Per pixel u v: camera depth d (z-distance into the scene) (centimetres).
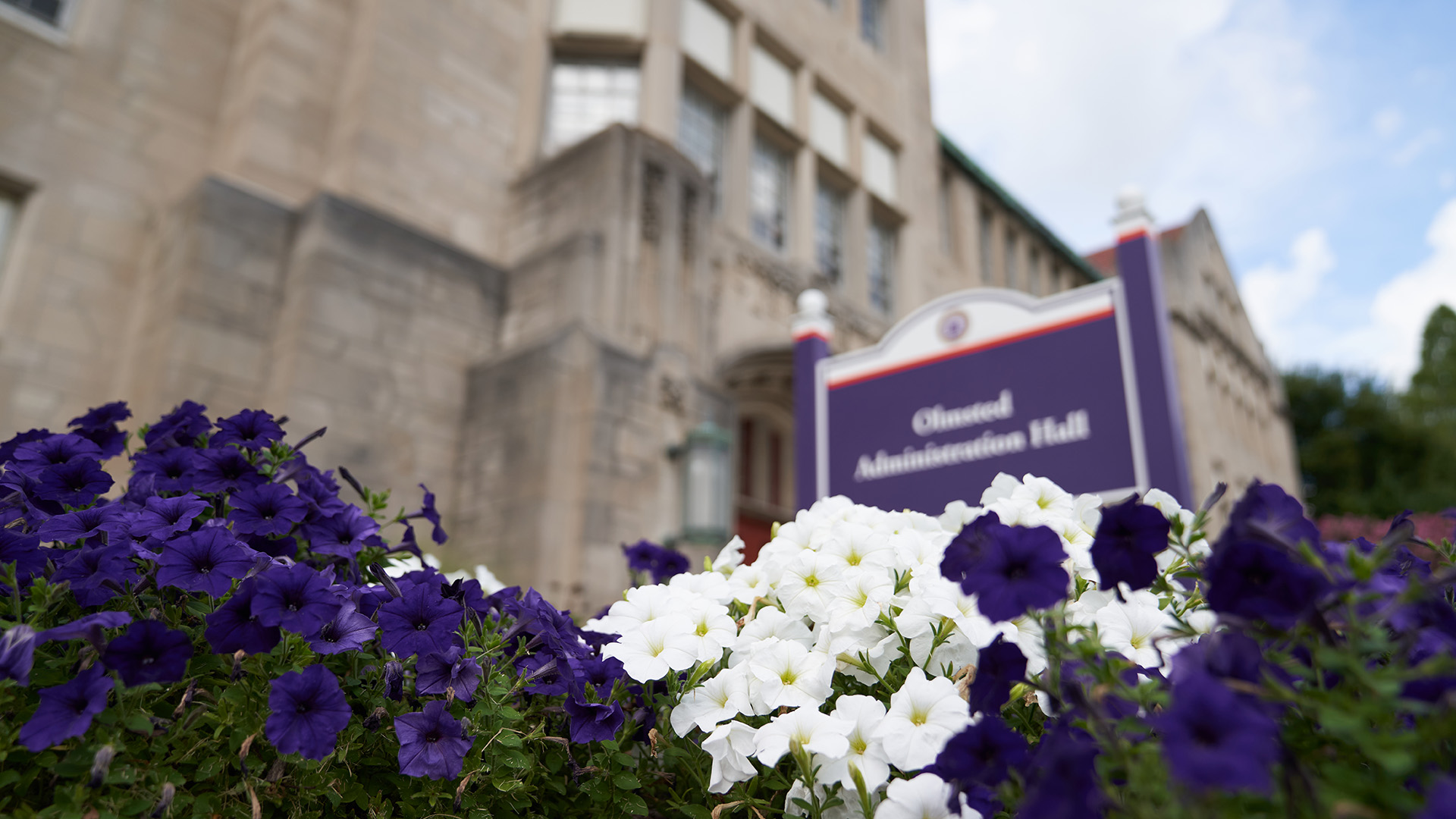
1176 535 124
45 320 664
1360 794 76
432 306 770
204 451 157
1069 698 96
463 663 133
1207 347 1777
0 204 681
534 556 678
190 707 117
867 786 120
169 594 135
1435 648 94
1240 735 73
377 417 705
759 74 1233
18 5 718
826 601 151
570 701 138
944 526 164
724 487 754
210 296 656
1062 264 2053
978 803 111
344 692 135
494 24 948
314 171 812
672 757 146
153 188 752
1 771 106
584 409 721
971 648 137
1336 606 88
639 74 1039
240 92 813
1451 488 2495
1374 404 2841
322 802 124
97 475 154
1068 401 406
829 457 491
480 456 750
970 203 1712
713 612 154
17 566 128
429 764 120
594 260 788
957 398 445
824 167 1294
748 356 1003
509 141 934
